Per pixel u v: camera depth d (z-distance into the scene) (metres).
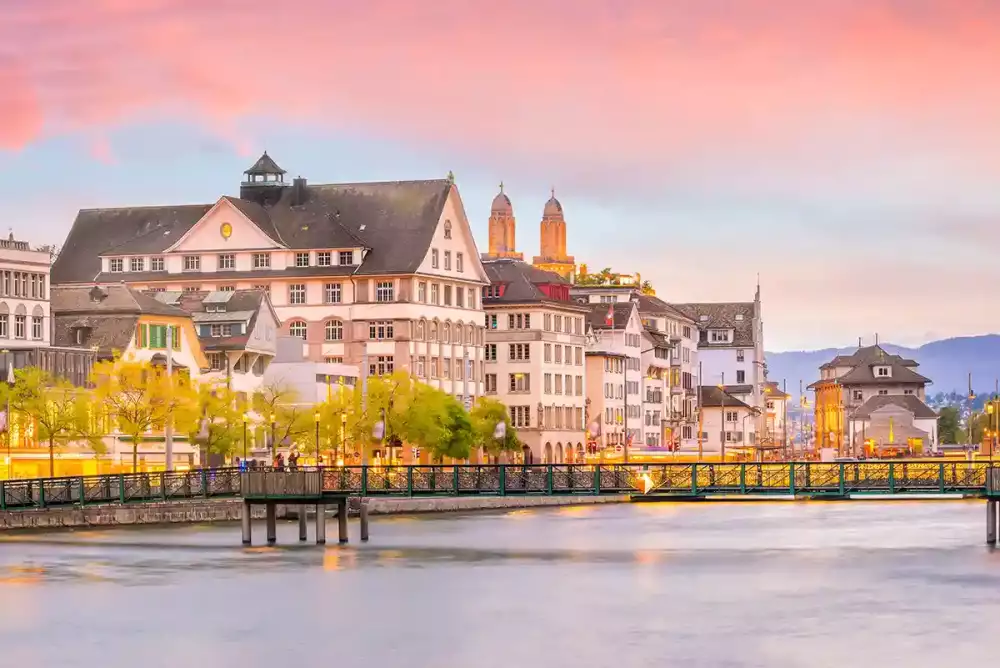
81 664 86.69
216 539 140.88
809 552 132.75
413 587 110.94
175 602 104.12
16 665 86.56
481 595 107.25
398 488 142.75
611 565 123.25
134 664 86.69
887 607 102.00
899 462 139.38
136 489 150.00
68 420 171.12
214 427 183.25
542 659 87.38
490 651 89.38
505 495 140.12
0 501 141.75
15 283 196.25
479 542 141.62
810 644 90.50
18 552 128.75
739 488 139.75
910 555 129.50
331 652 89.38
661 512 187.50
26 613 100.19
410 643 91.62
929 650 88.81
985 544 139.00
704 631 94.50
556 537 147.75
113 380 178.25
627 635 93.50
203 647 90.62
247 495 136.12
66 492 146.88
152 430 194.12
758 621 97.50
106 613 100.25
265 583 112.12
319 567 120.81
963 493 137.88
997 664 85.50
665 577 115.88
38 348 190.50
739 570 119.81
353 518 172.62
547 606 103.12
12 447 183.62
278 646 90.81
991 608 101.56
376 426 186.75
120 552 129.38
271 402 195.50
